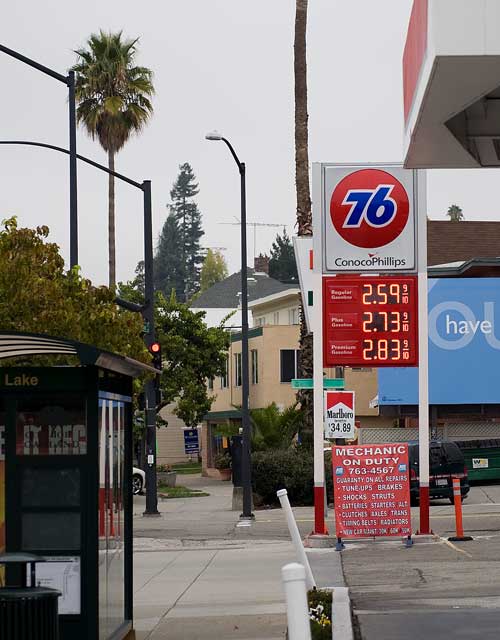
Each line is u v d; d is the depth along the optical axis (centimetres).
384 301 3158
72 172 4294
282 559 2992
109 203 7762
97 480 1422
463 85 1438
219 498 6119
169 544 3622
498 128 1741
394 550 3019
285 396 8544
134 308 4791
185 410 8244
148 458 4797
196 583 2536
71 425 1428
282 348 8575
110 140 7625
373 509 3066
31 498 1425
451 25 1325
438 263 8731
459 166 1888
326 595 1956
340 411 4066
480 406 7194
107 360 1392
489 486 6109
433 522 3994
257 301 10706
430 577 2420
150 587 2486
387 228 3148
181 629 1861
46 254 3130
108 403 1513
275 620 1928
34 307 3019
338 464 3066
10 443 1430
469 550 2964
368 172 3162
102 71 7494
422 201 3159
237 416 8944
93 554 1413
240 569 2803
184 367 8244
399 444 3069
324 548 3138
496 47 1320
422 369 3175
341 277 3167
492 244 8838
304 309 4150
